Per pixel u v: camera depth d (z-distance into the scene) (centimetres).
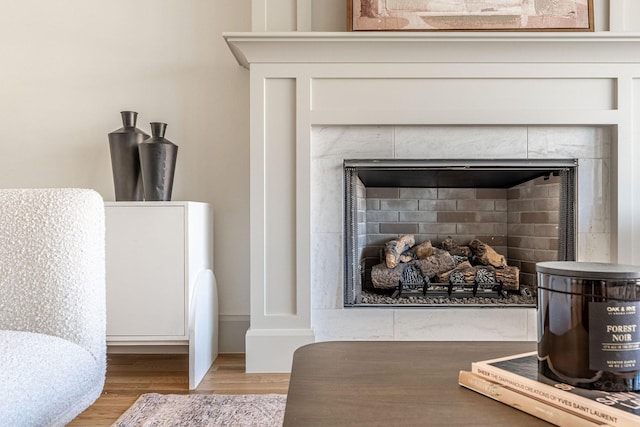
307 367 84
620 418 53
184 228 187
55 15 234
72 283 95
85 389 92
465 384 73
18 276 94
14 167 234
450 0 207
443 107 206
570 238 208
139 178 215
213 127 235
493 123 204
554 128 208
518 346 98
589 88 205
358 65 205
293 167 206
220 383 185
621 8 215
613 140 206
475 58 203
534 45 200
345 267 209
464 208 245
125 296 185
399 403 67
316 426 59
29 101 234
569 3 207
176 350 218
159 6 234
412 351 94
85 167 235
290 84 206
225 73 235
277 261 206
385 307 208
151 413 151
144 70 235
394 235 243
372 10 208
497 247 245
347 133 209
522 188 233
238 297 233
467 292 219
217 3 234
